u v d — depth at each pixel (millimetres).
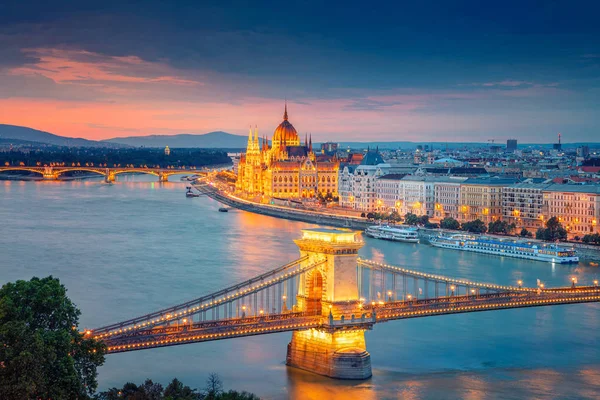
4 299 160000
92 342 173000
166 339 199250
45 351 154625
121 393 175250
